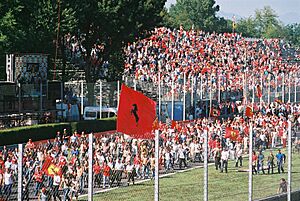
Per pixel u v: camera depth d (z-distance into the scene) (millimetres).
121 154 58438
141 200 49188
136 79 124500
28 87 106625
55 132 103312
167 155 65188
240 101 132750
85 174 49031
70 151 52500
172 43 183875
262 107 131500
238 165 71312
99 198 47812
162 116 111250
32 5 133375
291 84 144375
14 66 105625
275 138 87625
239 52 199750
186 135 89438
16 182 41875
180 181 57562
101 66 151875
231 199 53844
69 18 134500
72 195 45188
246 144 83938
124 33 148250
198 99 120625
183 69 156000
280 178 61625
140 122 42531
